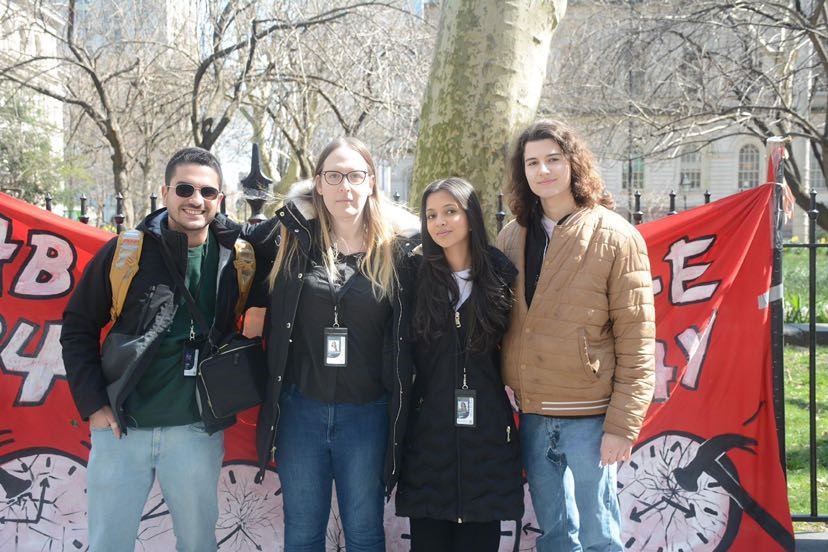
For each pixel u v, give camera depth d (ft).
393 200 13.12
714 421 12.32
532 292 9.80
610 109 47.67
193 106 43.68
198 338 9.93
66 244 12.27
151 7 46.60
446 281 9.75
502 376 10.14
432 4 46.26
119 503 9.61
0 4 40.68
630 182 49.42
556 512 9.84
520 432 10.22
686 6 42.32
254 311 11.16
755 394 12.19
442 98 16.52
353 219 10.04
